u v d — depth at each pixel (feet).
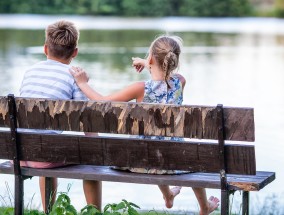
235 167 24.71
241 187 24.88
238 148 24.53
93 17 298.97
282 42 166.81
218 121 24.40
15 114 26.63
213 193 41.88
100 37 178.29
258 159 50.16
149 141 25.34
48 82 28.43
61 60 28.96
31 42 157.38
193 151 24.94
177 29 214.48
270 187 42.68
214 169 24.90
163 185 28.30
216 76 102.47
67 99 26.17
